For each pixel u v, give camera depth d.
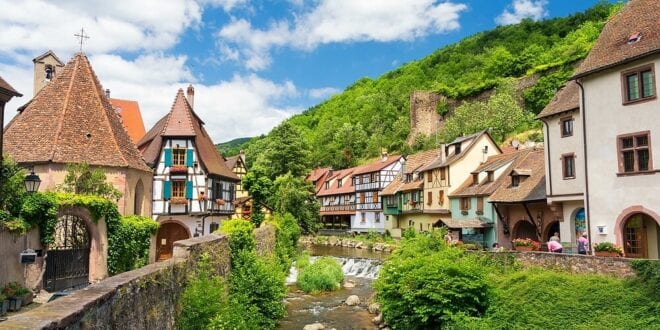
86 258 18.86
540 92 64.88
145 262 21.69
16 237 15.25
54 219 17.02
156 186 30.47
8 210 15.54
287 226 34.50
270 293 16.59
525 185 29.08
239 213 48.69
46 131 22.58
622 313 13.95
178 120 31.58
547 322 14.54
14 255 15.13
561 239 24.27
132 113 42.16
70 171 20.47
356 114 102.12
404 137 82.75
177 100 32.44
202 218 31.58
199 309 9.99
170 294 9.27
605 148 19.31
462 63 94.44
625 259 15.34
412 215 48.19
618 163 18.69
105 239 19.48
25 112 23.23
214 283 11.71
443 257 19.08
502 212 31.08
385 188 54.12
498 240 32.12
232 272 15.80
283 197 48.78
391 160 56.28
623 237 18.47
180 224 31.17
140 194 26.52
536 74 67.56
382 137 85.31
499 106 61.62
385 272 19.48
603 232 19.17
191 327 9.78
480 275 17.17
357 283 28.91
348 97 117.19
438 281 16.64
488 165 37.34
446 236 25.62
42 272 16.59
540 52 75.88
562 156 23.88
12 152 21.67
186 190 30.77
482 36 101.69
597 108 19.75
